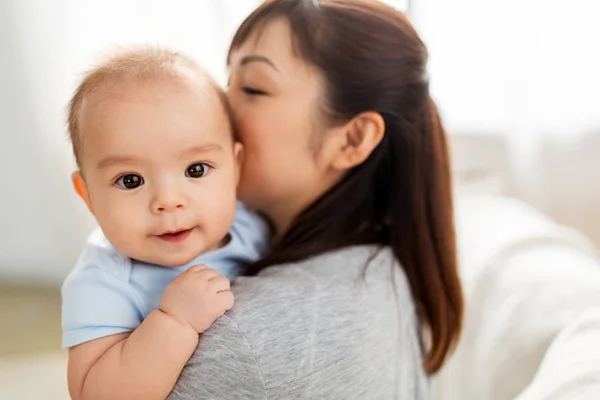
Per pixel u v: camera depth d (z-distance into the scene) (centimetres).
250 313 66
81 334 68
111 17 160
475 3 166
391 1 159
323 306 70
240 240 83
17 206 175
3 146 170
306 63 77
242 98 81
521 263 118
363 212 84
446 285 88
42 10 161
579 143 176
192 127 69
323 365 68
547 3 166
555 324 99
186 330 65
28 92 166
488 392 102
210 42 158
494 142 176
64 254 180
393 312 78
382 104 79
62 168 173
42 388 134
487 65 170
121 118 67
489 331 108
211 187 72
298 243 80
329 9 77
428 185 85
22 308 167
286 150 80
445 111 172
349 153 81
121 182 69
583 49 169
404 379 79
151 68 70
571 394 80
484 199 160
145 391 64
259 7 83
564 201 181
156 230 69
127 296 70
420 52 82
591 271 115
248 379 64
